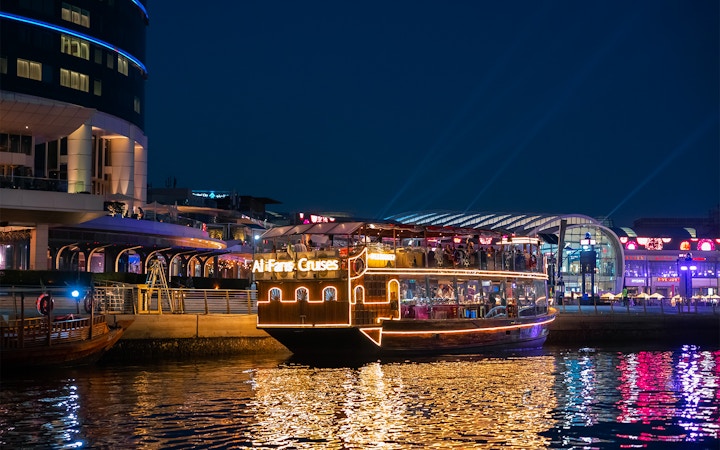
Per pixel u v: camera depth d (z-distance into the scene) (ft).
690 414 109.91
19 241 238.89
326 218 241.55
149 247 266.36
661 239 497.46
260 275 171.32
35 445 89.25
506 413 108.88
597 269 490.49
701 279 501.56
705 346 224.33
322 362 161.99
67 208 212.64
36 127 227.81
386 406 112.47
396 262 170.91
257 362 160.66
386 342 168.04
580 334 240.32
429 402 116.06
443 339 176.35
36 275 181.57
